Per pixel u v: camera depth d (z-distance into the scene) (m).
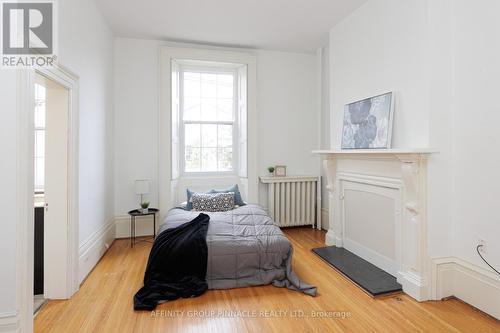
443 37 2.46
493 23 2.18
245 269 2.79
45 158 2.49
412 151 2.29
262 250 2.80
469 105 2.37
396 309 2.34
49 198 2.49
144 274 2.84
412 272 2.55
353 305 2.40
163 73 4.34
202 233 2.87
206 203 4.00
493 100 2.19
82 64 2.87
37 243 2.58
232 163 5.00
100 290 2.67
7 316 1.74
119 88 4.29
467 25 2.37
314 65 5.07
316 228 4.94
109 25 3.91
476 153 2.33
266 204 4.93
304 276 2.96
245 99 4.71
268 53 4.88
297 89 5.02
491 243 2.23
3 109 1.75
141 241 4.18
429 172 2.46
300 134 5.05
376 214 3.10
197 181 4.77
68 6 2.50
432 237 2.49
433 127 2.45
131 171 4.36
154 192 4.46
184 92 4.75
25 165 1.79
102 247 3.54
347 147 3.49
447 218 2.52
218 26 3.95
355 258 3.36
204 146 4.87
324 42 4.57
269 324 2.13
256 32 4.15
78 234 2.68
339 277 2.94
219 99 4.91
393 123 2.82
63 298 2.49
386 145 2.81
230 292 2.63
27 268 1.81
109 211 4.00
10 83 1.76
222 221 3.27
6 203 1.75
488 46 2.21
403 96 2.71
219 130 4.93
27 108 1.81
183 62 4.59
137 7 3.43
